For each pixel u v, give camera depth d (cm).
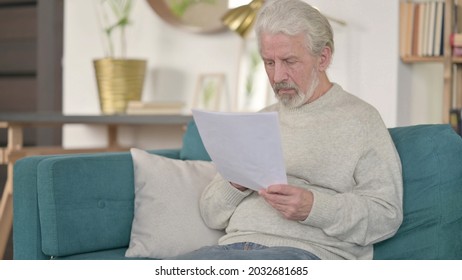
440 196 259
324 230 245
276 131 225
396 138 275
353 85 414
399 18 412
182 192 287
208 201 275
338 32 417
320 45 261
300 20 256
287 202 239
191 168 297
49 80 561
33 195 281
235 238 260
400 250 262
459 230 261
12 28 580
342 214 243
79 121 450
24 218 283
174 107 465
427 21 415
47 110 563
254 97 452
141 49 499
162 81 492
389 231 252
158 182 289
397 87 409
